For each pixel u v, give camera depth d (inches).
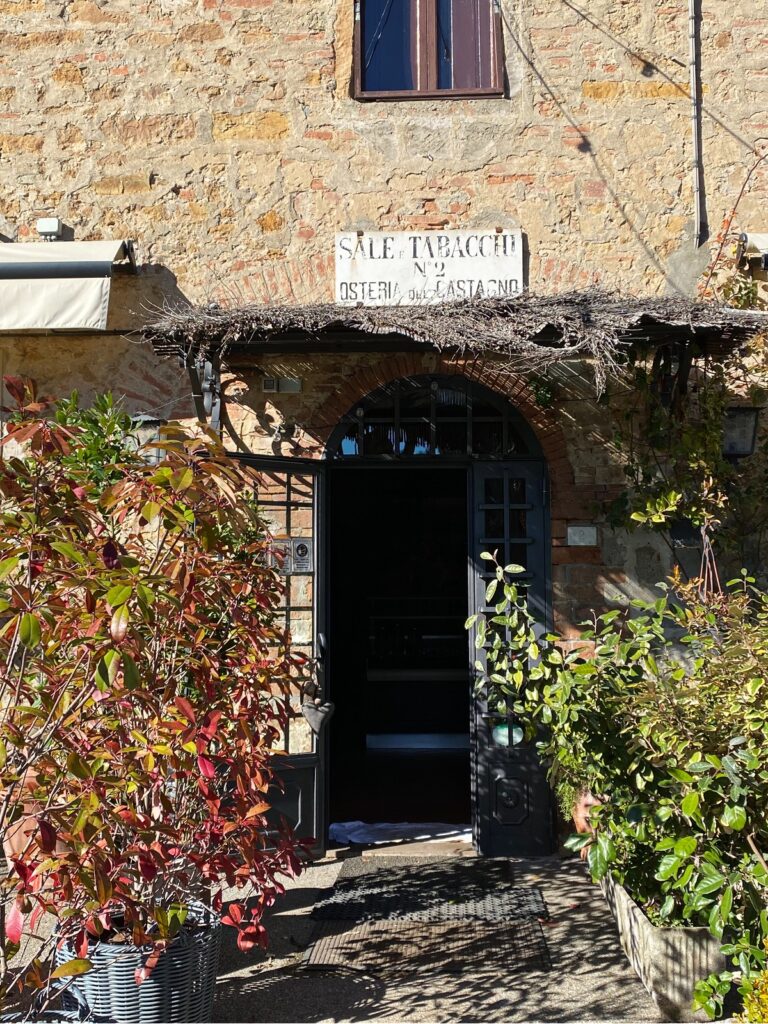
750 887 169.5
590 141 288.0
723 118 288.5
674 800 177.6
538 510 279.3
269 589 173.8
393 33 295.3
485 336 229.8
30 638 122.0
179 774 162.7
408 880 251.0
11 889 145.1
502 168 288.0
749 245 274.7
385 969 197.3
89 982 157.5
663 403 271.4
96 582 132.5
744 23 290.5
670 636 271.6
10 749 144.4
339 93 290.5
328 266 287.6
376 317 236.7
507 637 266.2
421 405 284.5
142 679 153.9
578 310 235.5
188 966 160.6
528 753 272.1
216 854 162.4
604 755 191.0
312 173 289.4
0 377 287.4
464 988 188.1
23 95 293.1
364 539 469.7
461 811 319.3
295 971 197.0
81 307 261.4
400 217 288.0
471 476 281.0
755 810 173.5
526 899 235.0
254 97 291.3
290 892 243.1
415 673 440.1
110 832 142.7
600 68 289.6
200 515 153.2
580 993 184.5
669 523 274.1
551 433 279.1
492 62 293.1
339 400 281.9
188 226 289.6
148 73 292.7
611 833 183.8
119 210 290.2
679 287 285.3
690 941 174.2
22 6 295.0
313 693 270.4
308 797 268.4
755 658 179.0
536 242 286.8
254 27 292.5
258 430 283.7
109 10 293.7
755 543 277.1
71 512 137.9
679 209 286.8
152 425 284.5
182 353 255.0
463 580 469.1
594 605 276.5
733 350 269.6
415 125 289.6
